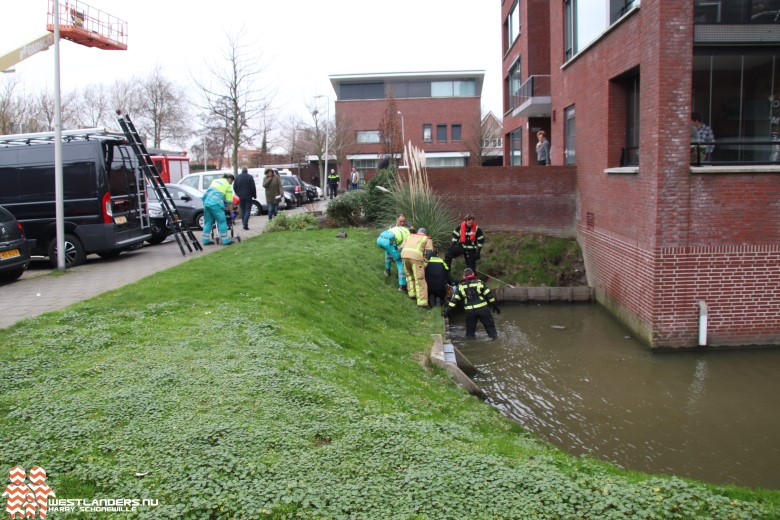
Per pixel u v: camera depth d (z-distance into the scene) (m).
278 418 4.99
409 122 51.06
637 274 11.88
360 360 7.24
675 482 4.39
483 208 18.03
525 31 23.55
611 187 13.77
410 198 16.28
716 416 7.95
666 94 10.68
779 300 10.90
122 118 12.44
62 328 6.87
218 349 6.42
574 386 9.13
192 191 20.09
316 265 11.72
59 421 4.65
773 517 4.04
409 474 4.24
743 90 11.48
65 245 11.95
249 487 3.99
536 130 24.19
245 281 9.70
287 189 30.09
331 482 4.10
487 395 8.74
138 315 7.54
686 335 10.98
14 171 12.02
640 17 11.57
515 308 14.87
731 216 10.79
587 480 4.32
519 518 3.82
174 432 4.58
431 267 12.58
